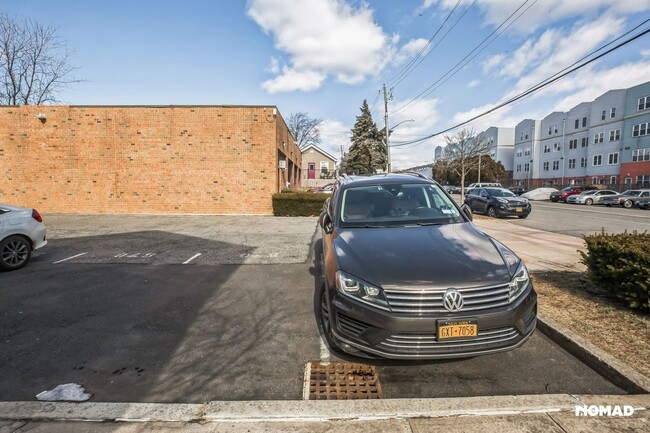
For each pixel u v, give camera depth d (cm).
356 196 441
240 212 1506
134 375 297
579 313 393
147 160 1479
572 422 229
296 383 285
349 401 253
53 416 240
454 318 261
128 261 684
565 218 1620
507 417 235
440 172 6284
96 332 380
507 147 6481
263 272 607
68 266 649
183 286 533
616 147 3809
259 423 233
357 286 285
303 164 4862
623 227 1268
